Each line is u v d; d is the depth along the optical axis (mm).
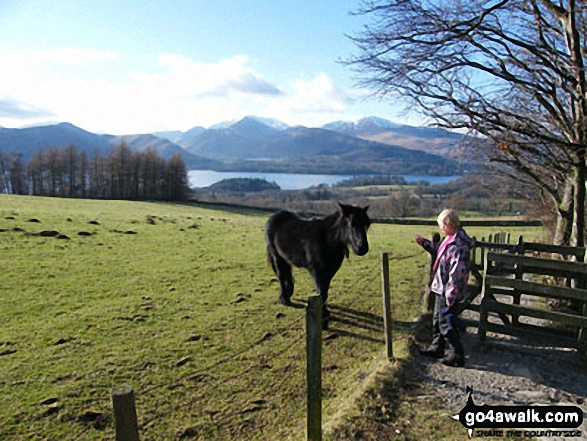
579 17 8008
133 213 24688
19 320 6898
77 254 11664
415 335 6520
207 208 42625
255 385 5164
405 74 7715
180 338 6500
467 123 7840
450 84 7684
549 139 7051
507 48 7703
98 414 4434
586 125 7051
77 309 7570
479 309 6691
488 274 6023
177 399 4801
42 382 5004
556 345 5738
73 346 6027
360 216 6684
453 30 7191
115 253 12266
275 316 7652
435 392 4824
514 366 5523
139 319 7199
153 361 5676
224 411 4598
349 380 5285
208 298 8609
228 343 6398
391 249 15695
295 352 6141
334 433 3873
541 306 7848
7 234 12852
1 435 4027
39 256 11008
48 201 29734
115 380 5141
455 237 5297
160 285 9383
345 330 7156
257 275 10711
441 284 5477
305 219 7957
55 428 4188
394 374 5070
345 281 10523
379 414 4277
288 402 4805
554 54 7371
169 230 17109
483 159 9328
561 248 7199
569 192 8539
